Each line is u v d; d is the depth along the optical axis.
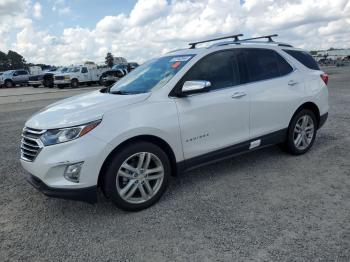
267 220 3.70
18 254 3.29
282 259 3.02
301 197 4.22
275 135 5.35
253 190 4.49
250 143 5.01
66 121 3.70
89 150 3.62
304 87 5.64
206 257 3.12
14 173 5.61
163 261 3.09
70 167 3.62
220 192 4.48
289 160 5.58
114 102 4.01
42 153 3.67
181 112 4.23
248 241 3.33
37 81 32.72
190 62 4.49
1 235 3.65
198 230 3.57
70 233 3.64
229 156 4.84
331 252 3.09
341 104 11.05
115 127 3.77
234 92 4.75
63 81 29.47
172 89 4.26
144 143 3.98
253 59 5.16
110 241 3.45
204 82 4.09
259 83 5.09
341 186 4.50
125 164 3.89
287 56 5.66
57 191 3.66
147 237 3.49
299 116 5.62
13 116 12.04
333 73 30.91
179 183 4.85
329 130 7.50
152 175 4.12
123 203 3.94
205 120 4.44
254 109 4.97
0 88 35.50
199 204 4.16
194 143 4.39
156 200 4.18
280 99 5.28
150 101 4.09
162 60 5.03
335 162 5.41
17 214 4.12
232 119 4.73
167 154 4.28
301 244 3.23
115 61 50.25
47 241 3.50
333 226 3.52
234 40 5.17
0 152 6.94
